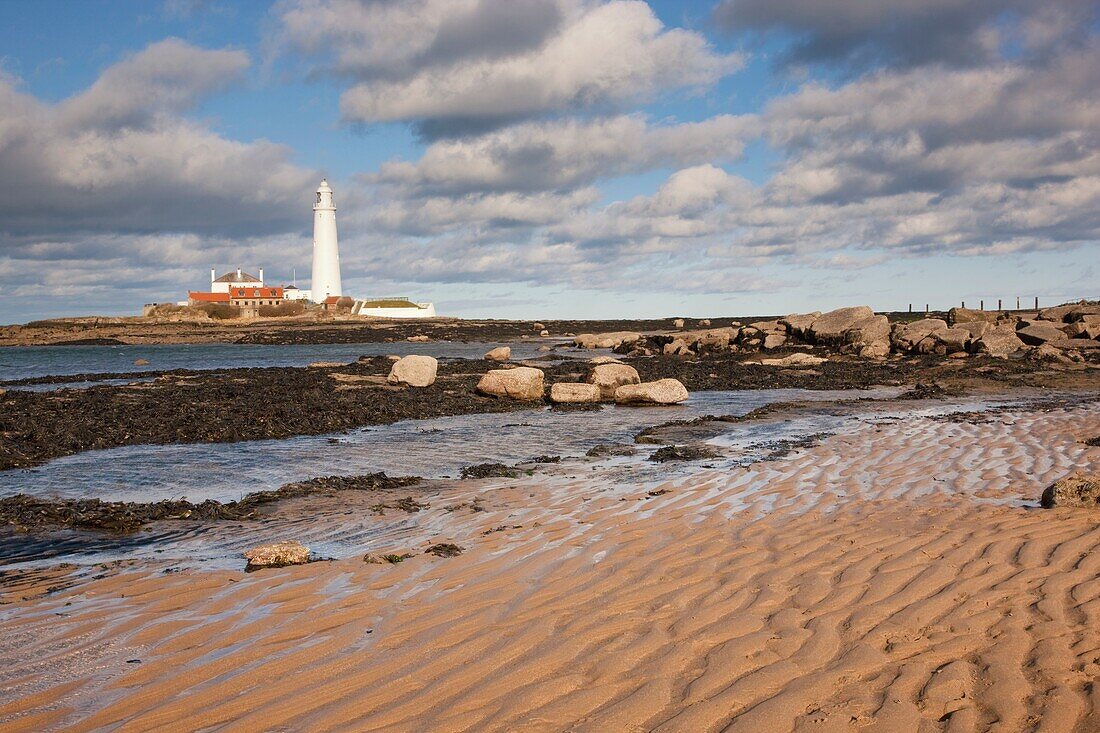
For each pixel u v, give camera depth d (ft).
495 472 53.21
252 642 23.12
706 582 26.66
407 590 27.50
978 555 27.89
